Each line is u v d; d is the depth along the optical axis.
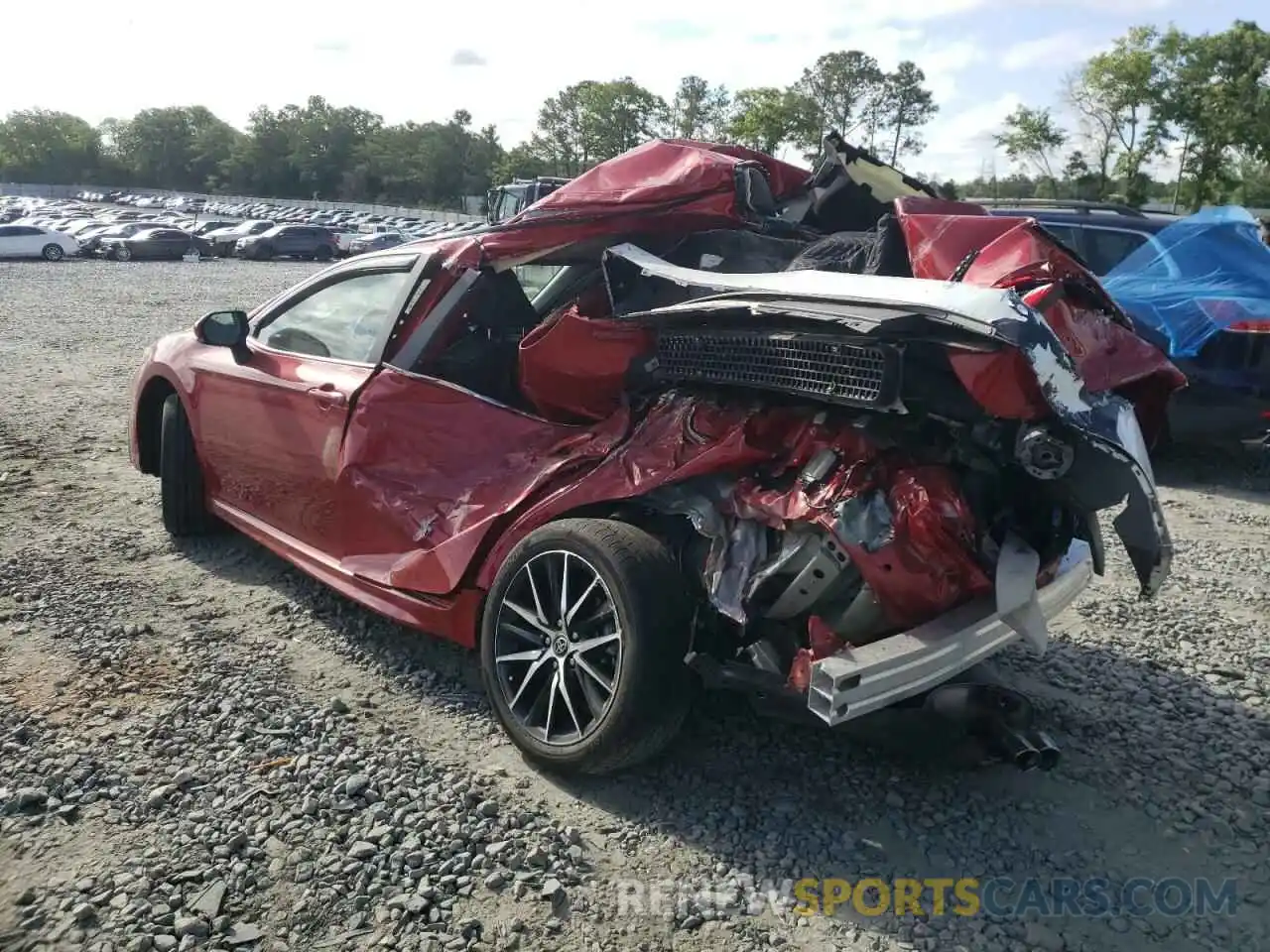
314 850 2.87
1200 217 7.56
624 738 3.09
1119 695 4.05
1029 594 2.96
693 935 2.62
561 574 3.31
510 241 4.04
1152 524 2.85
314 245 43.91
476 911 2.66
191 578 4.88
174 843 2.87
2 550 5.11
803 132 56.97
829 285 3.07
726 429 3.24
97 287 24.59
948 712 3.26
